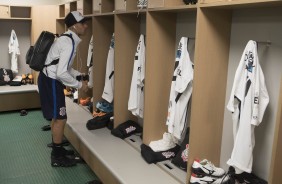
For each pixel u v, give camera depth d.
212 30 2.09
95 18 3.69
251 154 1.91
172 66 2.80
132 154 2.70
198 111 2.16
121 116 3.33
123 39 3.21
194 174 2.14
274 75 1.93
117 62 3.22
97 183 2.71
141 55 2.93
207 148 2.29
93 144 2.92
